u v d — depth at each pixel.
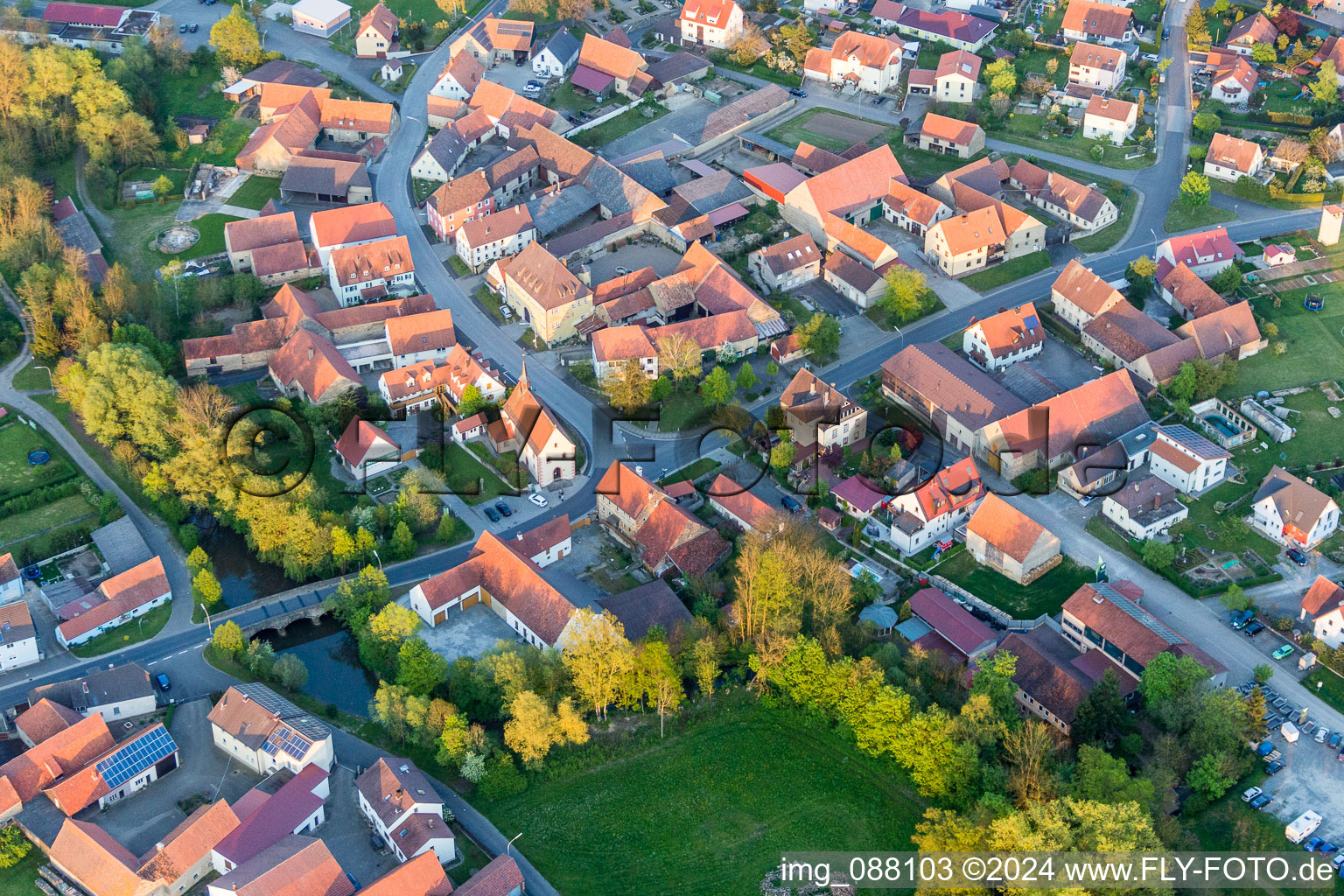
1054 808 175.62
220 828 185.88
